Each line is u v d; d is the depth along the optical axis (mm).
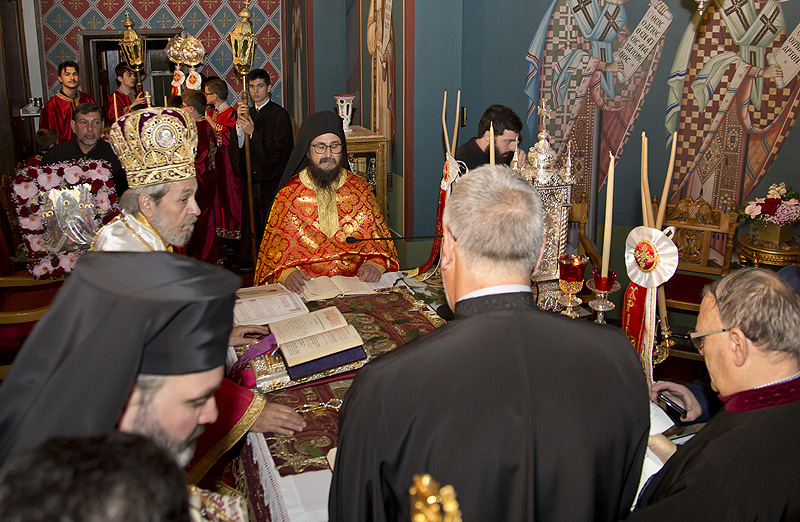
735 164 4762
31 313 3408
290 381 2283
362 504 1251
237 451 2424
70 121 8281
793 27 4359
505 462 1203
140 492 663
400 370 1260
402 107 5605
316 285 3139
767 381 1435
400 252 5883
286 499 1738
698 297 4180
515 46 5301
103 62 10344
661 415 2004
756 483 1317
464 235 1321
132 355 1044
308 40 8023
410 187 5578
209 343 1115
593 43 5086
